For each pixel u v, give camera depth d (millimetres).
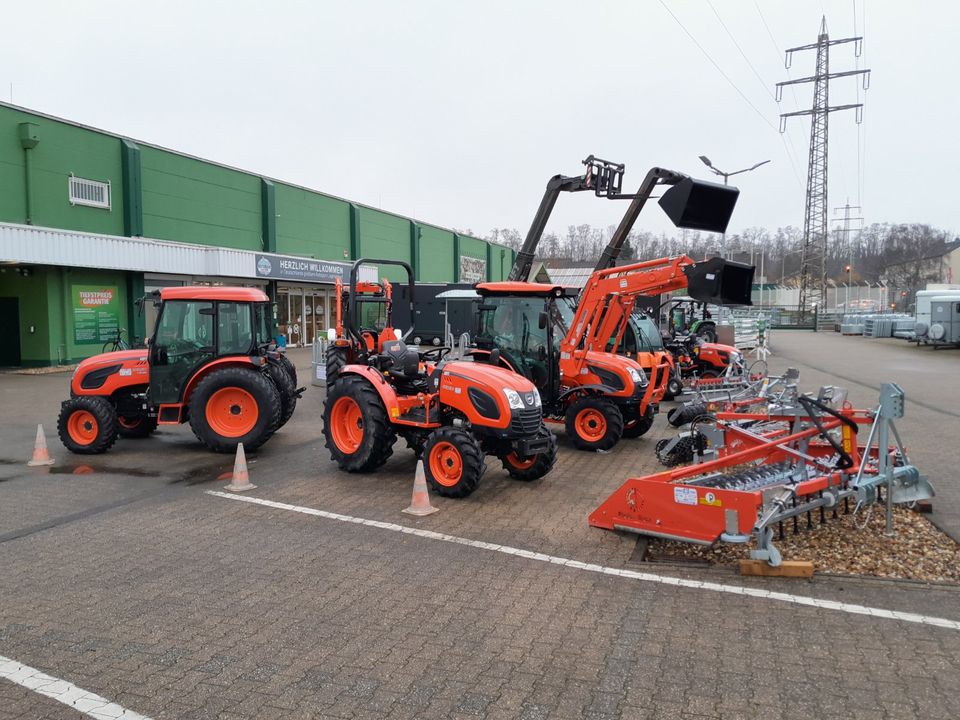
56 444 9867
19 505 6805
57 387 16141
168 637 4090
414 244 40250
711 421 9180
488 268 52281
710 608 4500
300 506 6801
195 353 9078
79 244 19109
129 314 21984
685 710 3355
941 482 7543
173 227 23719
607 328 9867
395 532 6035
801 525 6066
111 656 3863
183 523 6262
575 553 5523
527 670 3730
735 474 6453
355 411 8141
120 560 5340
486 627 4238
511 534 5984
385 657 3867
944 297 28094
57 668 3734
